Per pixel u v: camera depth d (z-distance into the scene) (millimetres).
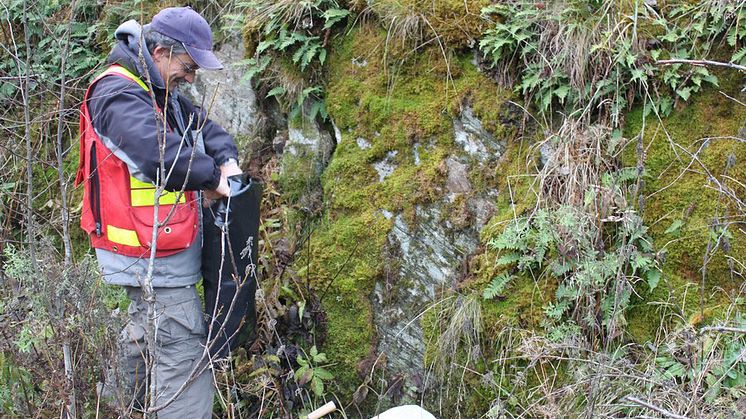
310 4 4246
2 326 3057
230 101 4809
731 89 3574
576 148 3666
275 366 3902
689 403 3000
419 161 4020
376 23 4227
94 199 3152
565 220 3445
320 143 4395
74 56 5160
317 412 3773
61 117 2998
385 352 3955
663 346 3400
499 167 3861
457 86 3979
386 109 4094
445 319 3799
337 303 4059
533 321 3600
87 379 3053
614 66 3672
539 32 3857
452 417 3756
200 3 5004
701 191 3531
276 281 4055
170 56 3025
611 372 3248
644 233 3566
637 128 3676
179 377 3307
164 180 2729
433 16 4020
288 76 4449
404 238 3967
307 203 4328
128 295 3346
